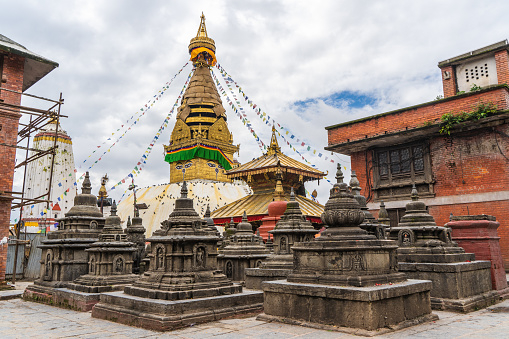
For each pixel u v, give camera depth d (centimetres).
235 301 1078
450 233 1299
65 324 1015
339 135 2580
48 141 4497
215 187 4675
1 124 1884
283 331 859
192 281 1067
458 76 2545
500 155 2030
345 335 802
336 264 927
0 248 1850
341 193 1004
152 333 884
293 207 1533
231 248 1695
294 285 938
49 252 1555
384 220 1617
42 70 2156
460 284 1105
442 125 2119
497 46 2366
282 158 3222
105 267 1364
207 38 5166
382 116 2397
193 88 5228
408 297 912
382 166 2492
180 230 1114
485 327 869
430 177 2250
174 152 5069
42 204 4247
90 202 1695
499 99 1972
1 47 1875
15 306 1362
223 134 5153
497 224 1416
